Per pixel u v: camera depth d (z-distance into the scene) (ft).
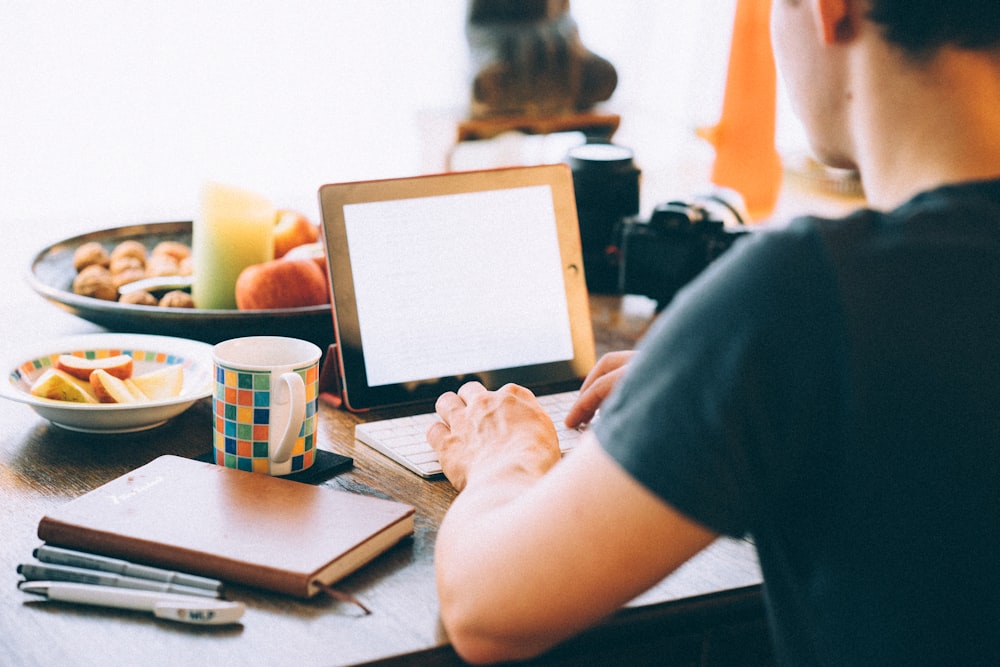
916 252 1.58
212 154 10.21
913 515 1.62
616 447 1.68
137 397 3.29
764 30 7.97
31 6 8.96
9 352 3.43
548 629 1.82
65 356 3.36
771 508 1.73
